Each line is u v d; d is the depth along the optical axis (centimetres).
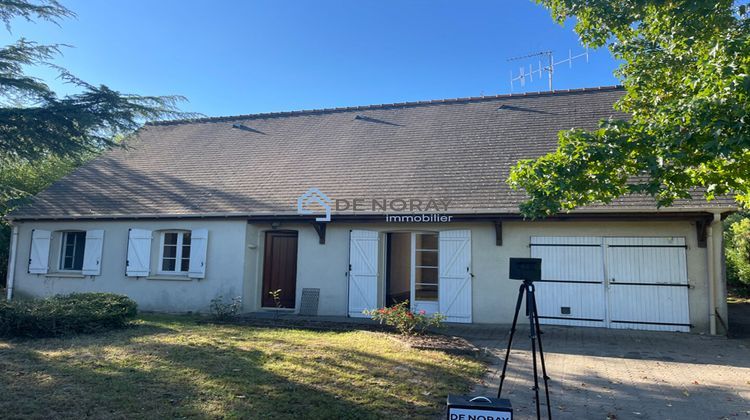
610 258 1031
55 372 595
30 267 1349
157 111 934
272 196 1261
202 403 500
